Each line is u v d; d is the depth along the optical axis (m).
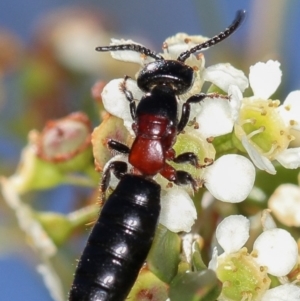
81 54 0.12
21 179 0.12
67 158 0.11
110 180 0.10
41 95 0.12
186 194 0.10
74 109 0.12
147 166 0.10
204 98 0.10
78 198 0.12
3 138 0.12
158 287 0.10
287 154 0.10
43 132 0.11
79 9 0.12
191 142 0.10
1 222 0.11
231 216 0.10
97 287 0.10
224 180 0.10
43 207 0.12
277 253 0.10
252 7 0.12
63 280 0.11
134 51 0.10
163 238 0.10
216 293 0.10
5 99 0.12
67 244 0.11
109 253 0.10
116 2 0.12
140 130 0.10
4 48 0.12
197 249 0.10
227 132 0.10
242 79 0.10
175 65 0.10
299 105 0.11
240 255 0.10
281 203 0.11
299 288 0.10
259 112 0.10
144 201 0.10
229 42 0.12
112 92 0.10
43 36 0.12
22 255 0.11
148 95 0.10
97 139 0.10
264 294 0.10
